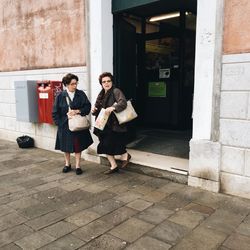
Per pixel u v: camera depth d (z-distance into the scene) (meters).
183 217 3.52
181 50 7.25
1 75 7.68
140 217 3.53
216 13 3.96
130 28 6.20
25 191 4.35
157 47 7.63
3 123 7.91
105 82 4.82
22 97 6.58
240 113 3.91
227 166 4.11
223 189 4.18
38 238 3.09
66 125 4.98
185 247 2.93
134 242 3.01
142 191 4.31
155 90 7.80
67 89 5.04
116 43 5.69
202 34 4.11
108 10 5.43
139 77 7.98
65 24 5.98
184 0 6.38
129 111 4.76
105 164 5.58
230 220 3.45
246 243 2.99
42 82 6.29
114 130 4.83
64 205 3.87
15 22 7.05
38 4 6.45
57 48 6.20
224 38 3.96
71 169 5.37
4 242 3.03
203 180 4.33
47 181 4.76
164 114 7.71
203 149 4.27
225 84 4.00
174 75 7.45
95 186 4.53
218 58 3.99
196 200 3.98
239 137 3.96
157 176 4.86
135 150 5.85
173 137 6.83
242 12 3.79
